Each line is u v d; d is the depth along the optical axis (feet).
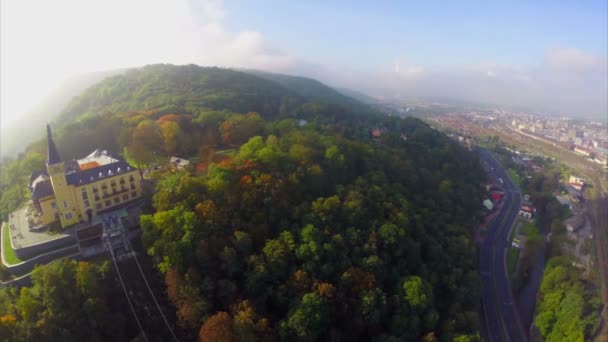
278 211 378.32
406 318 330.13
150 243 331.36
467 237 520.83
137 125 572.92
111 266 328.08
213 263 318.45
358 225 401.90
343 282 333.21
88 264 304.09
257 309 301.22
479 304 454.81
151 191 422.41
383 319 330.95
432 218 502.38
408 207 465.06
